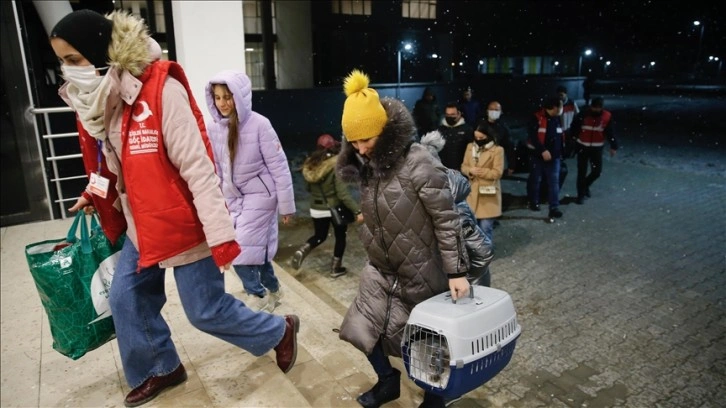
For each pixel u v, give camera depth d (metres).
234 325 2.10
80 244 2.13
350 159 2.16
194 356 2.49
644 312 4.23
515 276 5.06
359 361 3.23
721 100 24.97
